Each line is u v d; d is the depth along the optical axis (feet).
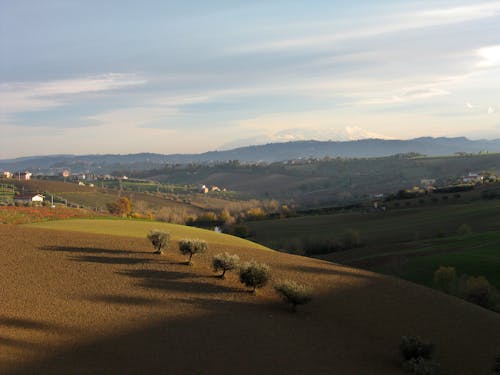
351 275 155.02
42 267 133.69
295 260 169.78
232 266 139.13
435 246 327.06
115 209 499.10
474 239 332.80
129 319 103.45
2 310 100.89
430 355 97.50
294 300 119.14
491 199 537.65
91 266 137.90
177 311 110.93
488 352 104.78
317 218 531.91
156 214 631.56
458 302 139.03
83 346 88.17
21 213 238.07
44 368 77.97
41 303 107.45
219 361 87.10
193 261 152.15
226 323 106.63
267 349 94.99
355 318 118.73
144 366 82.33
